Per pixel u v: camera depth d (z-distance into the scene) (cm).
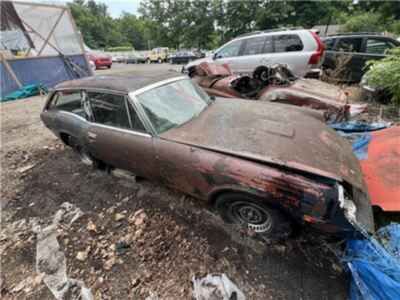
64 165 358
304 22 2256
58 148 418
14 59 877
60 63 1016
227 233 210
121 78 262
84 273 191
